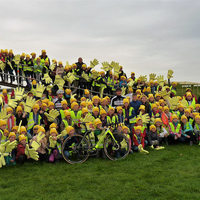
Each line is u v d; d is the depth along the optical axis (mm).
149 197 4766
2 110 6973
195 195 4766
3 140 6785
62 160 7180
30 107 7562
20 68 12203
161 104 10125
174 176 5789
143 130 8367
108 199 4734
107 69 12820
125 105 8289
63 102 7898
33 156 6637
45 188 5250
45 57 12406
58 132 7527
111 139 7320
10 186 5406
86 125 7398
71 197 4840
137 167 6473
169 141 9219
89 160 7156
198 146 8633
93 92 13008
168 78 13336
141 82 13797
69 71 12367
